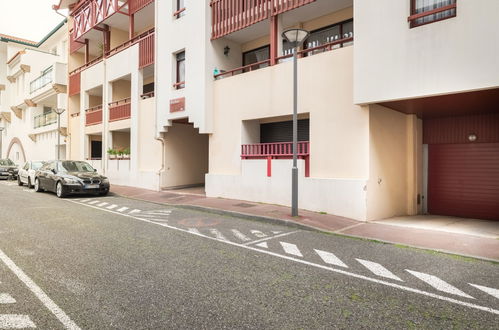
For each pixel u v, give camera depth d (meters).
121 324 3.33
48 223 8.27
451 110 9.44
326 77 9.52
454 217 9.93
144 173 15.92
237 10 11.91
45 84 24.64
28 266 5.04
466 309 3.74
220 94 12.61
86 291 4.13
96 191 13.65
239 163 11.95
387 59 7.70
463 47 6.68
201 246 6.28
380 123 9.06
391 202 9.62
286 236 7.17
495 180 9.62
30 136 28.84
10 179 23.17
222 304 3.80
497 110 9.41
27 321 3.37
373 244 6.54
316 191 9.56
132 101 16.73
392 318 3.51
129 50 16.97
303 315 3.56
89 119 20.34
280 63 10.77
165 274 4.75
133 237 6.93
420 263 5.36
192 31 13.16
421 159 10.82
